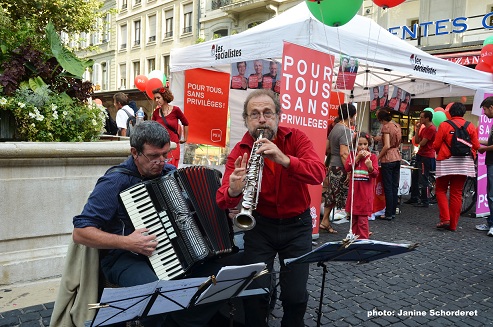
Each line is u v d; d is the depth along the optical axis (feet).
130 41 100.83
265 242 8.23
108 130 30.07
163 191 7.68
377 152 23.71
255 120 7.85
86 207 7.89
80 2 34.55
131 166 8.31
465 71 22.53
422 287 13.07
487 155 20.10
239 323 9.28
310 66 15.53
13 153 11.39
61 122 13.61
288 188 8.01
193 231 7.66
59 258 12.55
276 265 13.85
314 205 16.69
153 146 7.88
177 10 88.02
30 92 13.47
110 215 7.96
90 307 5.82
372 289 12.75
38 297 11.21
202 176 8.14
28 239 12.23
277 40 17.20
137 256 8.09
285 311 8.33
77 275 8.46
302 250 8.11
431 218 23.68
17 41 14.46
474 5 46.96
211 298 6.98
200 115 26.25
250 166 7.21
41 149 11.79
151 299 6.31
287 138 8.21
